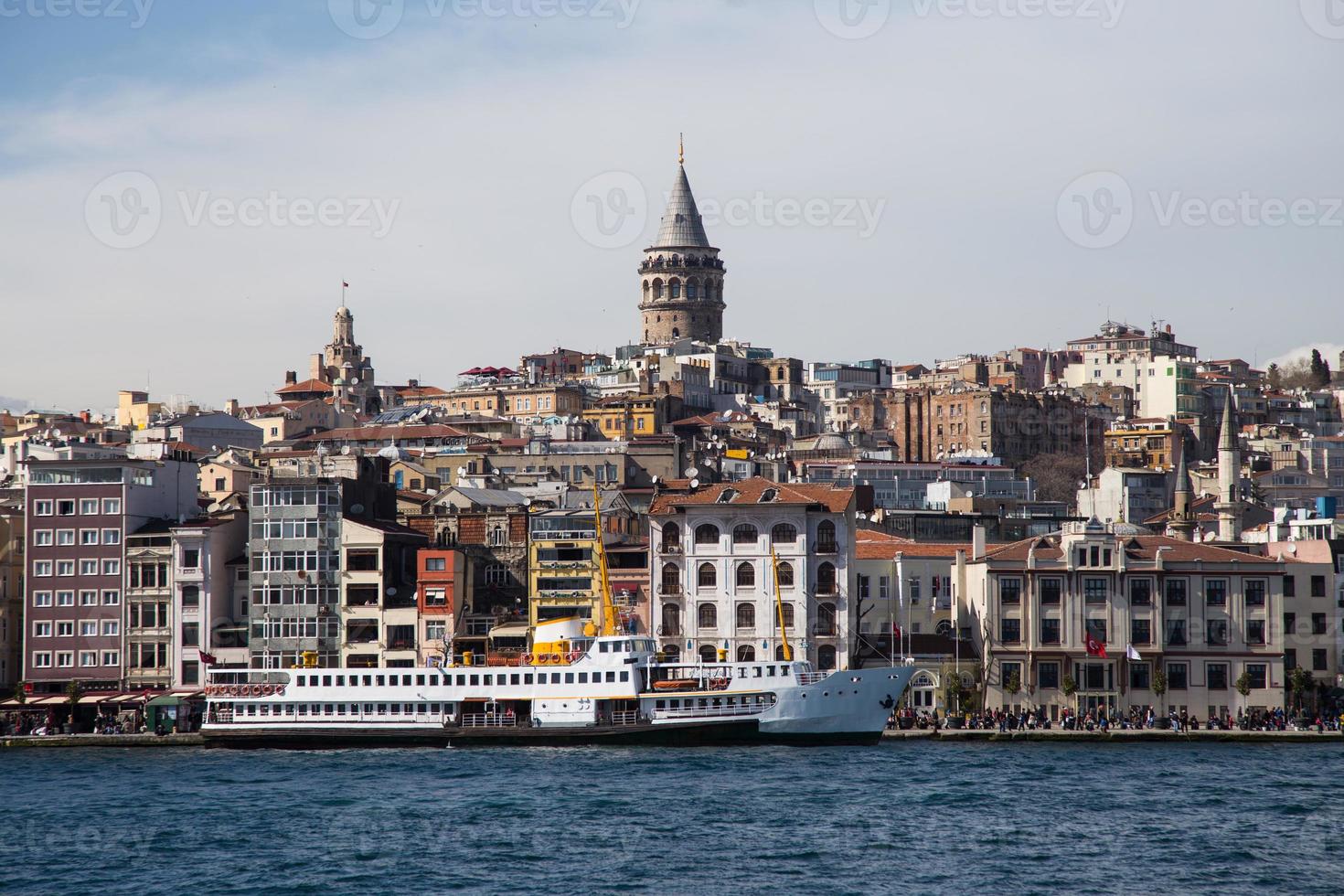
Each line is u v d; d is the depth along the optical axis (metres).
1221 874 156.38
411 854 164.25
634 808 182.75
